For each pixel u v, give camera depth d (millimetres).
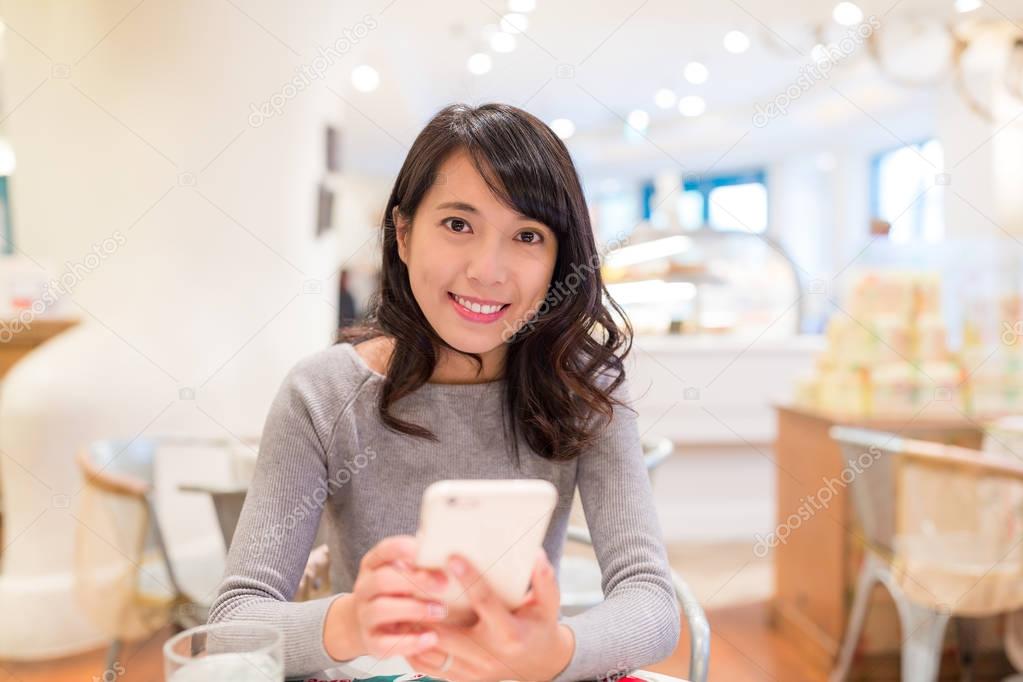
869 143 6766
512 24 4238
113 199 2699
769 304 5430
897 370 2648
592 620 828
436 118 947
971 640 2336
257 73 2846
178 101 2713
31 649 2379
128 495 1846
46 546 2459
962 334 3293
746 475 3887
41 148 2771
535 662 712
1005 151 4148
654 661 868
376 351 1078
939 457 2047
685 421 3758
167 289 2715
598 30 4555
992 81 4172
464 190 883
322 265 3426
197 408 2719
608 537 999
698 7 4074
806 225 7430
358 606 709
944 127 4535
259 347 2895
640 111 6852
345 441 1012
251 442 2123
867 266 4227
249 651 611
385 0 3867
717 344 3783
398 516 1025
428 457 1023
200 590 1857
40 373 2547
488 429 1033
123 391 2607
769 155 7422
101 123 2697
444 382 1042
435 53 4965
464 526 618
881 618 2357
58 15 2715
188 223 2744
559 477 1055
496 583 662
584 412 1028
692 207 8273
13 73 2783
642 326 4840
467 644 699
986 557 2012
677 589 1138
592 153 7590
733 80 5934
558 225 917
